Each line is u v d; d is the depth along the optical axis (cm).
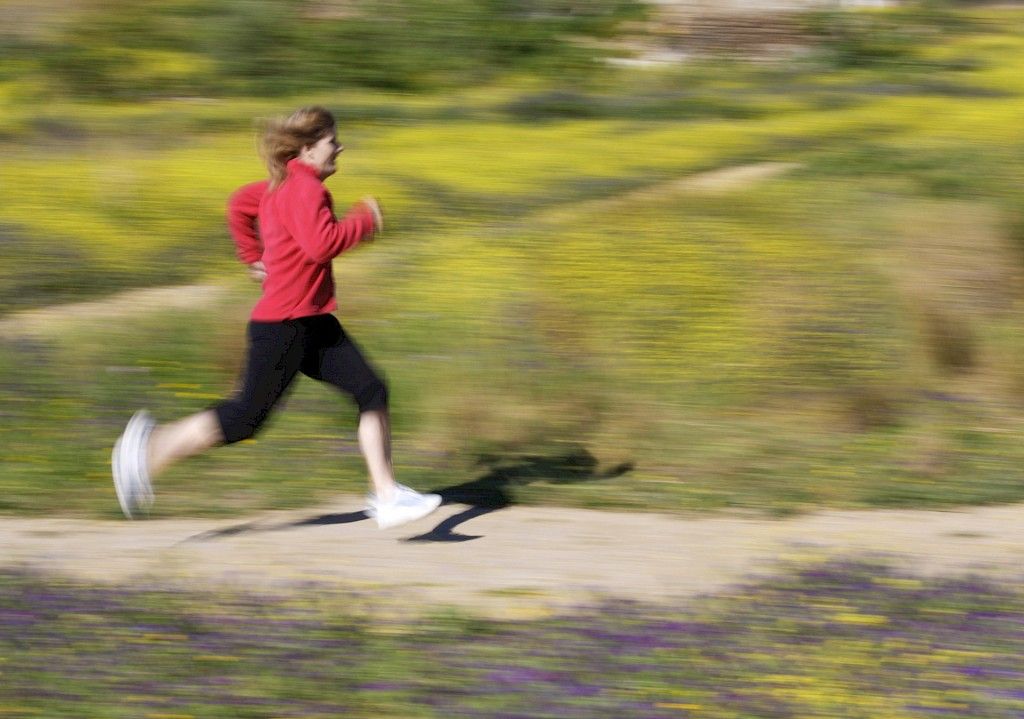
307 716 347
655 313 748
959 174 977
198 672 372
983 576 478
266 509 584
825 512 586
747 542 539
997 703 355
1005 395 700
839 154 1066
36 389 678
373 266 837
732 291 775
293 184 478
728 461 628
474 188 1041
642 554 522
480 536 546
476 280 802
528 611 447
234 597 440
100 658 380
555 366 696
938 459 633
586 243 855
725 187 992
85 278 855
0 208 970
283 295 486
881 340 723
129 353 719
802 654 389
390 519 502
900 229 851
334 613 426
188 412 671
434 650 393
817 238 848
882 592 448
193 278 872
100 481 603
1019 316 759
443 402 670
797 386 689
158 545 529
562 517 576
